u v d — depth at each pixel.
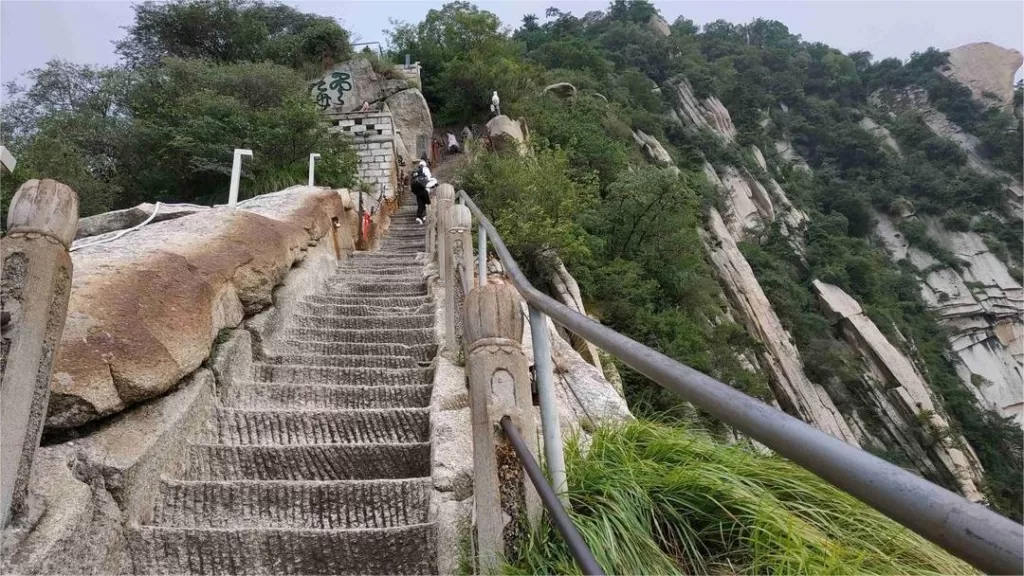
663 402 4.16
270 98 13.67
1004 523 0.59
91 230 6.50
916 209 62.47
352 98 18.70
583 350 8.05
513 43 27.97
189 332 3.38
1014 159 69.50
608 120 27.78
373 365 4.66
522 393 2.13
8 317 1.95
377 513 2.79
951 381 42.19
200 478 3.09
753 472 2.53
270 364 4.42
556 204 11.80
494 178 12.35
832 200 58.72
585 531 2.01
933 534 0.66
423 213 13.05
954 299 54.56
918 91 79.81
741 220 44.00
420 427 3.55
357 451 3.22
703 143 48.06
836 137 67.00
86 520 2.26
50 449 2.41
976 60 82.88
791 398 27.94
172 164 12.09
